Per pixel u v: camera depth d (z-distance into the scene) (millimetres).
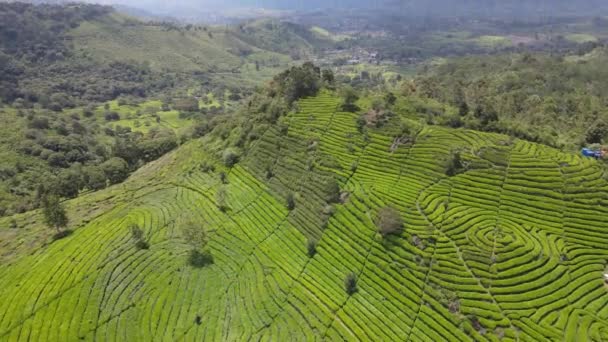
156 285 64688
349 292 60906
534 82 167125
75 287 63094
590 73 172250
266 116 104188
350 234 68688
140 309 60625
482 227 61875
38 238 79125
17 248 76375
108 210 86688
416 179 75000
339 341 54375
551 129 92375
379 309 57375
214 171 98125
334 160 84062
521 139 80062
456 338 50875
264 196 84875
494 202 66000
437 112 93625
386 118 90562
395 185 74688
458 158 73875
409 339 52750
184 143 132500
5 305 60375
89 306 59875
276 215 79438
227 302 62469
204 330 57812
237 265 69500
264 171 91188
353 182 78188
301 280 64812
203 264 69375
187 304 61906
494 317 50906
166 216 81688
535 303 51344
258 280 66000
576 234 58781
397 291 58562
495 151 74375
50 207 76875
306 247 70500
